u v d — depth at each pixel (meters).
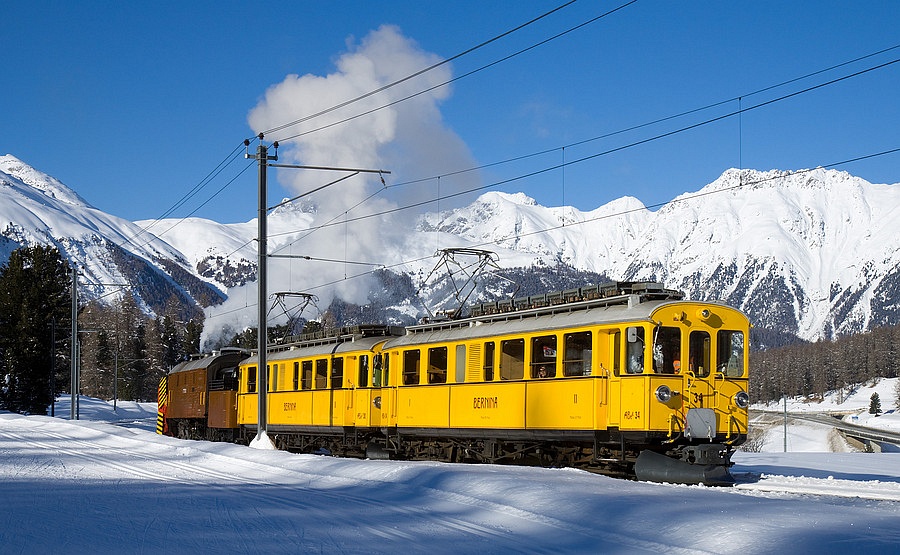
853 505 14.80
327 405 33.44
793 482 19.38
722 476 19.11
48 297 85.19
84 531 13.25
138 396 133.88
